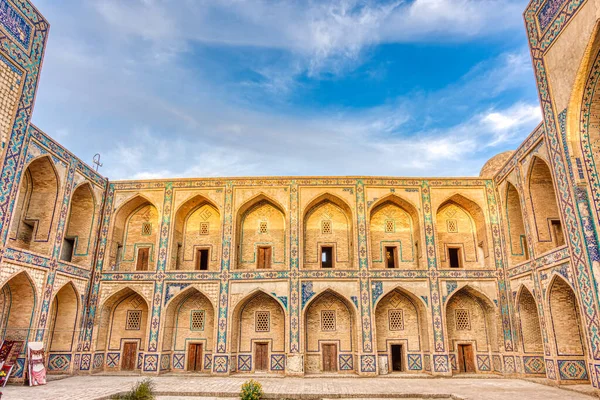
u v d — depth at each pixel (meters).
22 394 10.32
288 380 13.53
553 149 11.16
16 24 10.73
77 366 14.58
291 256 15.62
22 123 10.88
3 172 10.26
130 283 15.63
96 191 16.05
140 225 17.09
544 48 11.48
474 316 15.81
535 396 10.14
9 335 12.28
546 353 12.44
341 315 15.83
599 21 9.20
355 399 10.67
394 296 16.02
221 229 16.06
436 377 14.31
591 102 10.27
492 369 15.23
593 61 9.80
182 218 17.06
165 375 14.61
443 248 16.61
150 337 15.03
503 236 15.50
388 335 15.68
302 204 16.31
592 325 9.77
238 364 15.47
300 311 15.00
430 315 14.98
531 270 13.30
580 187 10.23
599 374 9.55
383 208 17.09
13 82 10.62
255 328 15.82
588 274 9.88
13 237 12.98
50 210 13.62
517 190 14.40
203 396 10.99
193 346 15.84
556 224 13.38
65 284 14.05
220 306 15.21
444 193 16.39
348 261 16.55
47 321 12.99
